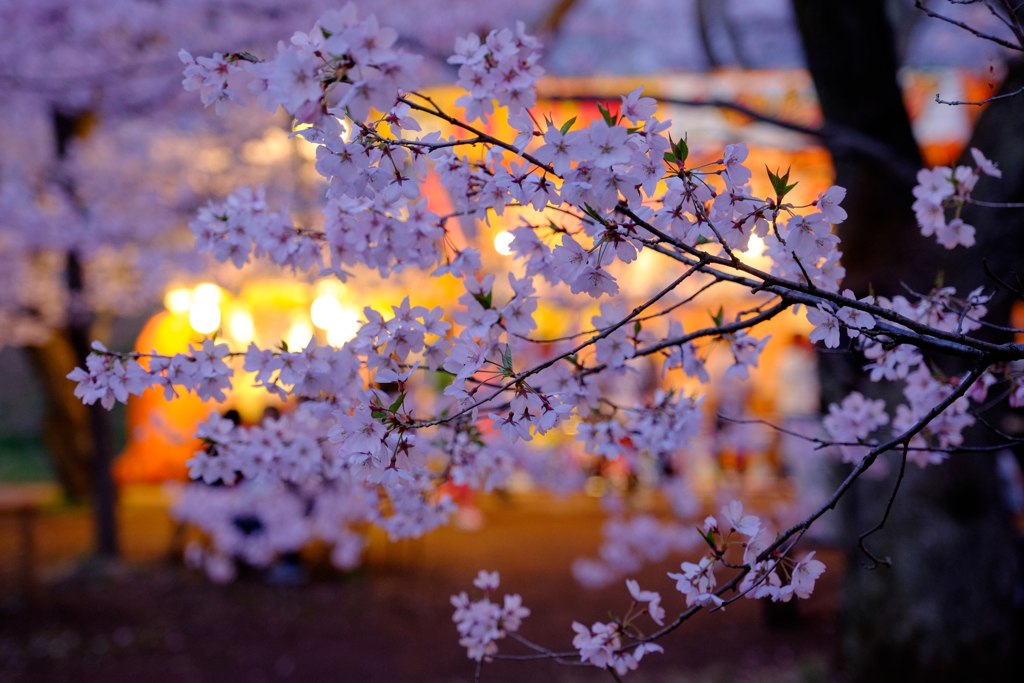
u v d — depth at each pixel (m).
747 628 6.08
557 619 6.26
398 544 8.80
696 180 1.22
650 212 1.29
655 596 1.49
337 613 6.63
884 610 4.31
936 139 7.01
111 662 5.50
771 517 7.84
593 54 7.29
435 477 2.00
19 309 7.93
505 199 1.39
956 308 1.81
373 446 1.16
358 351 1.65
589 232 1.25
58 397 10.78
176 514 7.70
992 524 4.11
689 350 1.81
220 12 6.04
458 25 6.09
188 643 5.89
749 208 1.21
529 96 1.27
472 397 1.17
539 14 6.62
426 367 1.61
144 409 11.86
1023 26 3.21
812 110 6.68
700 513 8.86
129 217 7.29
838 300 1.23
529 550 8.77
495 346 1.48
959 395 1.28
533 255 1.47
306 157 7.80
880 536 4.33
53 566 7.95
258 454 1.92
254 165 7.79
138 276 7.98
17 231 6.95
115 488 8.29
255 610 6.72
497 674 5.25
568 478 7.88
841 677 4.57
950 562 4.08
